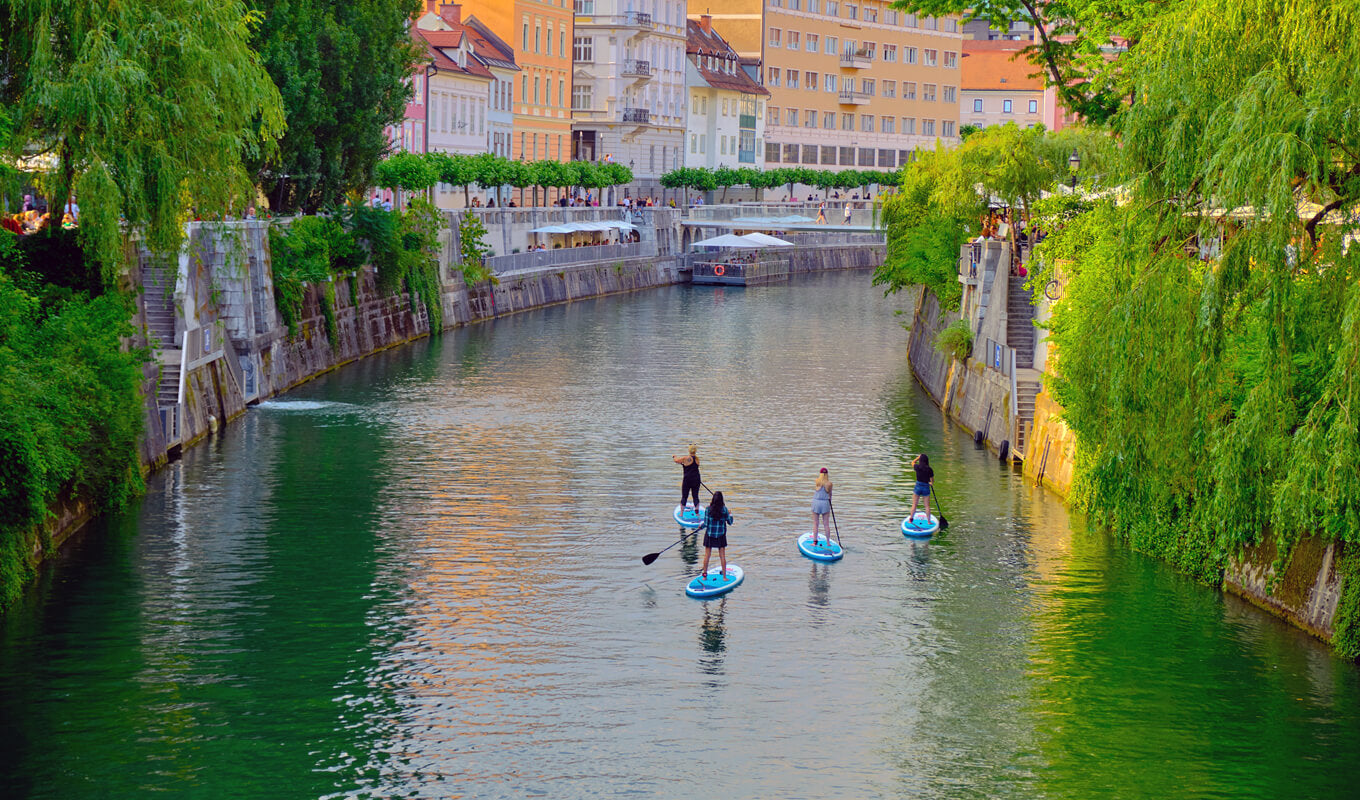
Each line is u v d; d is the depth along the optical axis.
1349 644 32.12
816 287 137.12
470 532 42.75
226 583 37.22
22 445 33.50
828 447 56.44
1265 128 27.44
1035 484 49.91
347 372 74.62
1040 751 27.97
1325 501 28.03
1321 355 28.98
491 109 127.75
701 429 59.97
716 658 32.72
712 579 37.81
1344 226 28.58
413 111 111.12
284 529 42.50
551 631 34.31
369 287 82.75
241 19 47.66
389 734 28.44
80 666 31.48
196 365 56.16
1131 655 32.78
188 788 26.08
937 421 62.78
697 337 93.06
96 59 41.88
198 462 51.38
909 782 26.69
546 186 119.50
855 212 144.38
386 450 54.28
